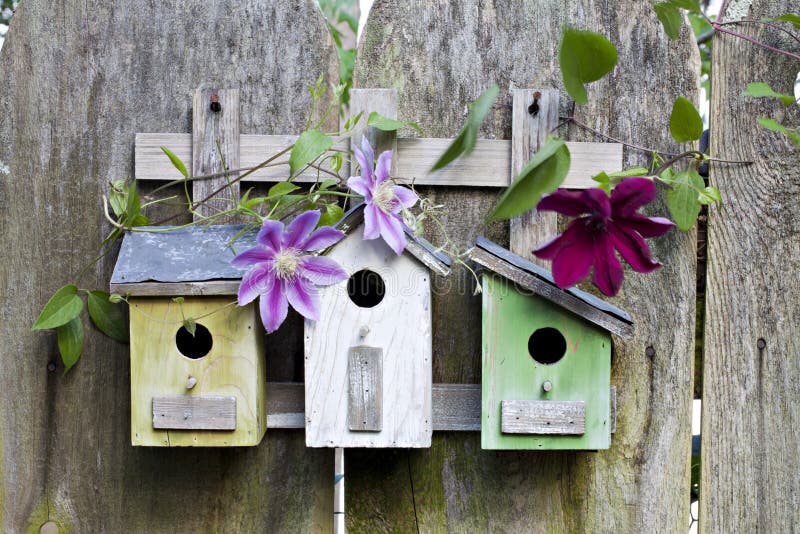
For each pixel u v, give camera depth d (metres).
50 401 1.77
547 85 1.77
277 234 1.67
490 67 1.77
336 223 1.69
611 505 1.78
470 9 1.77
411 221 1.70
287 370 1.76
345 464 1.78
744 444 1.78
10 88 1.77
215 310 1.69
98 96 1.77
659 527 1.78
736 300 1.78
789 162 1.77
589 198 1.64
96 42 1.77
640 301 1.78
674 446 1.78
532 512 1.78
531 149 1.76
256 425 1.70
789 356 1.78
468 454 1.78
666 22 1.73
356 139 1.76
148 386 1.69
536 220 1.76
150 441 1.70
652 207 1.78
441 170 1.76
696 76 1.77
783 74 1.77
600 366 1.70
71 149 1.77
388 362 1.70
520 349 1.70
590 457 1.78
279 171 1.76
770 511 1.78
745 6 1.77
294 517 1.77
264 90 1.77
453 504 1.78
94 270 1.77
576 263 1.66
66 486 1.77
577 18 1.77
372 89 1.75
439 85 1.77
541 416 1.69
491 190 1.77
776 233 1.78
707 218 1.78
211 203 1.76
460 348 1.77
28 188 1.77
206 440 1.70
